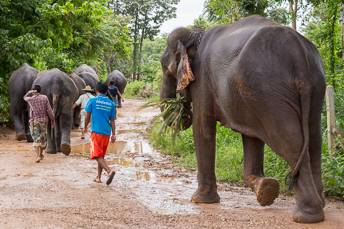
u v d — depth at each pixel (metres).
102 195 8.45
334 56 13.36
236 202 7.99
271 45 6.36
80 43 28.05
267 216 6.92
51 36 20.41
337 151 9.16
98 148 9.41
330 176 8.34
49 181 9.53
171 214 7.18
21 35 18.31
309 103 6.31
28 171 10.62
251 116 6.55
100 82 9.70
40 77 13.74
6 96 18.30
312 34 15.24
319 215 6.39
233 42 6.85
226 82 6.75
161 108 8.76
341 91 11.80
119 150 14.26
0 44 17.33
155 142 14.80
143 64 64.69
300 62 6.26
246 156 7.50
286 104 6.25
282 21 16.45
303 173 6.31
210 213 7.19
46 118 11.89
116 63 60.41
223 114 7.30
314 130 6.55
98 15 22.84
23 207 7.47
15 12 18.86
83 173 10.49
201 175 7.91
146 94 44.09
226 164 10.88
